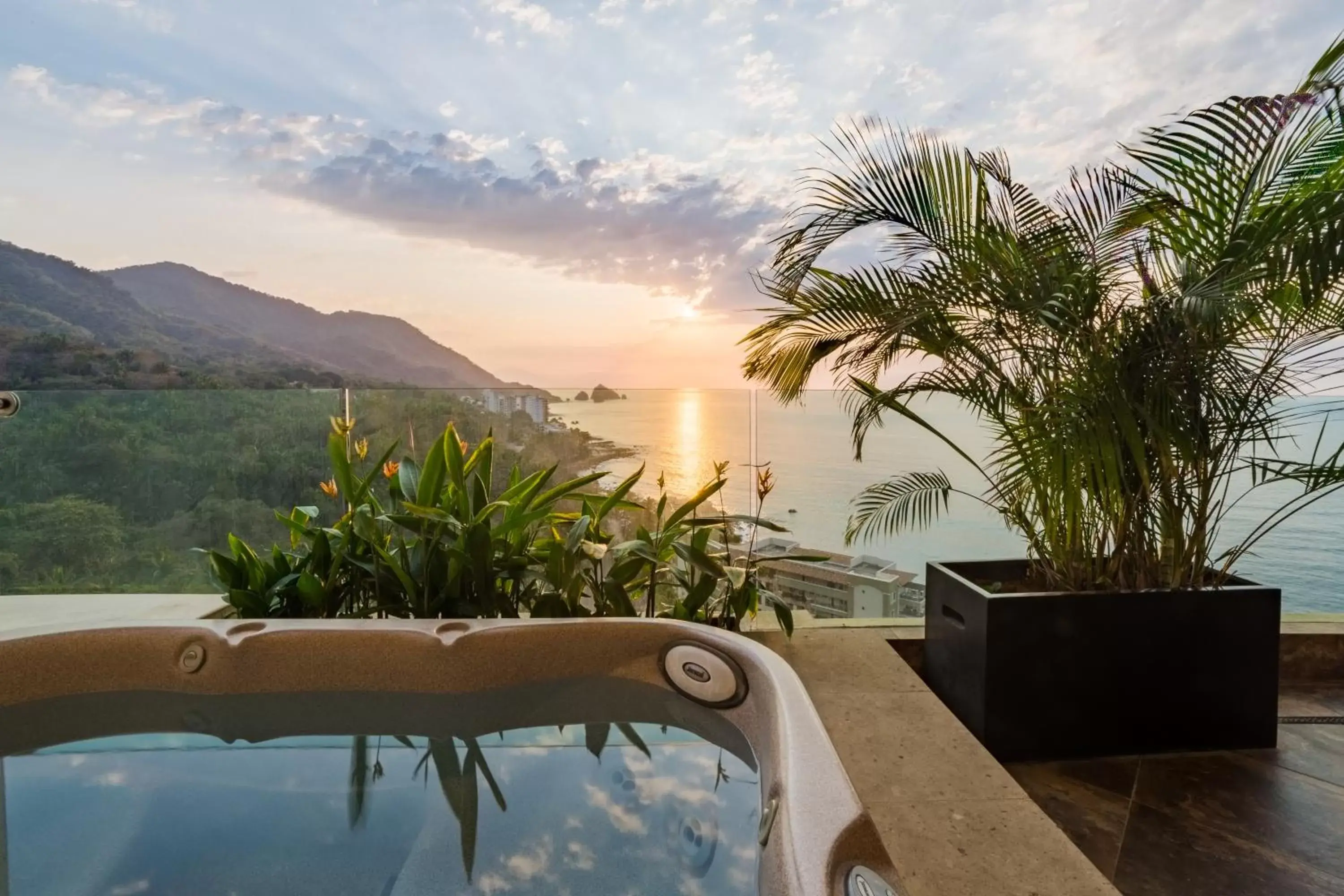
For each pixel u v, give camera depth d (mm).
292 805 1611
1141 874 1516
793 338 2463
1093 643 1942
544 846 1453
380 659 1964
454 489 2363
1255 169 1811
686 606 2402
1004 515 2410
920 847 1358
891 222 2156
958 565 2377
